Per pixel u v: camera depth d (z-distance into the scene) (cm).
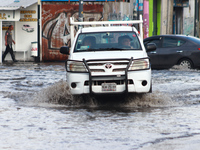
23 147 1516
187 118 2041
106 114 2162
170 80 3681
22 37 6919
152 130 1777
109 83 2411
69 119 2030
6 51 6650
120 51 2638
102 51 2652
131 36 2788
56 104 2503
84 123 1933
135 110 2283
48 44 6931
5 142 1588
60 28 6894
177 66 4825
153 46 2803
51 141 1599
